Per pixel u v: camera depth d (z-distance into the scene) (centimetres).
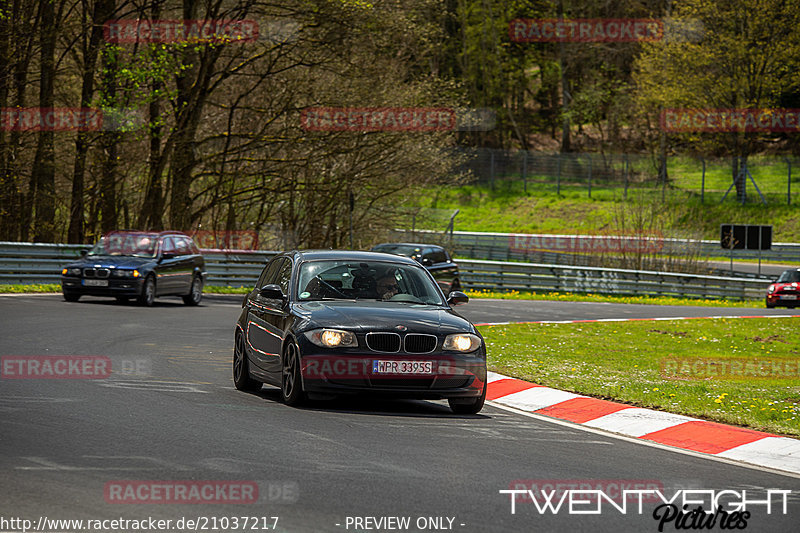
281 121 14125
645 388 4625
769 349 7100
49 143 12019
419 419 3653
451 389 3753
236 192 14138
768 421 3853
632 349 6619
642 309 11444
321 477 2561
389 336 3697
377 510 2258
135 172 13850
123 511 2162
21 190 12419
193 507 2217
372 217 16562
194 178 13700
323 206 15138
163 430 3139
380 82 14312
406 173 15800
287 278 4178
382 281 4144
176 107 13062
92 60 12012
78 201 12888
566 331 7738
